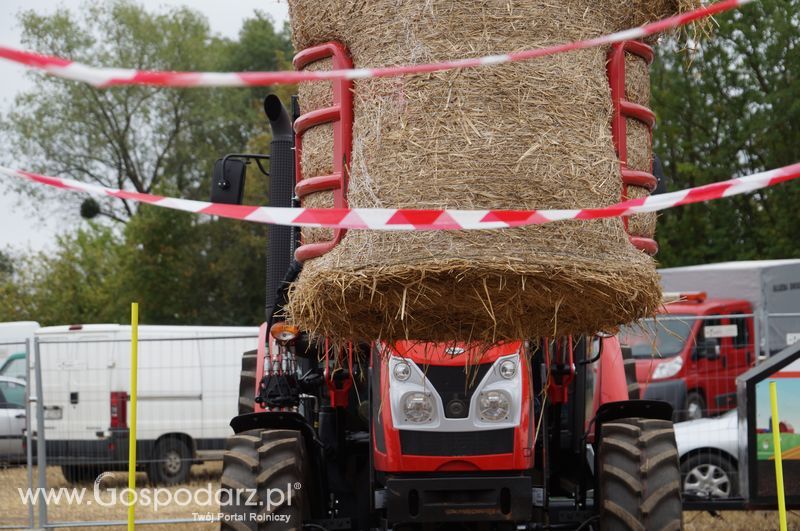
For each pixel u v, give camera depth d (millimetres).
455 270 9047
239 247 75000
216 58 91625
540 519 12867
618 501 11758
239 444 12164
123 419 25188
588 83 9758
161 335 27297
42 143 86312
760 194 62875
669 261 63375
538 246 9156
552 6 9680
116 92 87375
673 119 63750
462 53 9391
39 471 20094
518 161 9188
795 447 16172
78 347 25375
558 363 12891
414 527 12828
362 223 8469
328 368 12844
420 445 12094
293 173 14305
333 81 10500
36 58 5312
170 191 74500
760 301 36469
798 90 59625
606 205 9562
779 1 59812
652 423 12312
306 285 9906
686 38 11352
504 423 12117
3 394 29078
